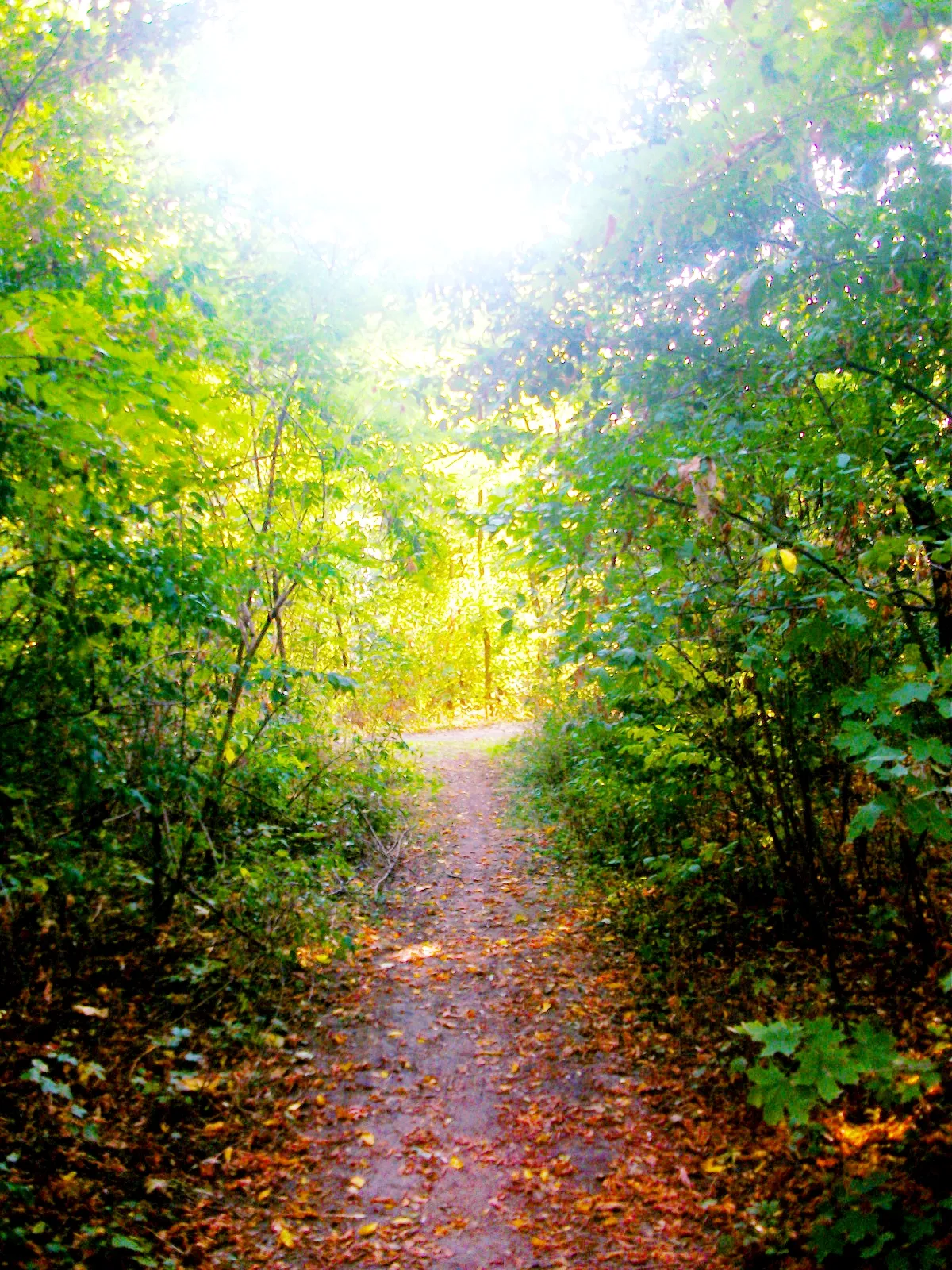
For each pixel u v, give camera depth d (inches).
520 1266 132.0
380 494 335.3
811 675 215.3
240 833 282.5
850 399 171.9
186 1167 152.4
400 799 448.5
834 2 135.6
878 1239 117.6
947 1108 146.0
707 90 153.4
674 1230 139.6
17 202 189.2
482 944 274.4
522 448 209.5
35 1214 126.5
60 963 200.4
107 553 161.8
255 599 294.8
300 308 226.4
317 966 244.5
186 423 129.5
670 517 164.9
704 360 178.1
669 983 231.8
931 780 108.8
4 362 107.6
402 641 452.8
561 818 414.9
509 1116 176.9
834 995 206.2
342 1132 170.2
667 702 197.5
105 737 190.1
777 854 259.6
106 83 176.9
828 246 161.9
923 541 148.3
